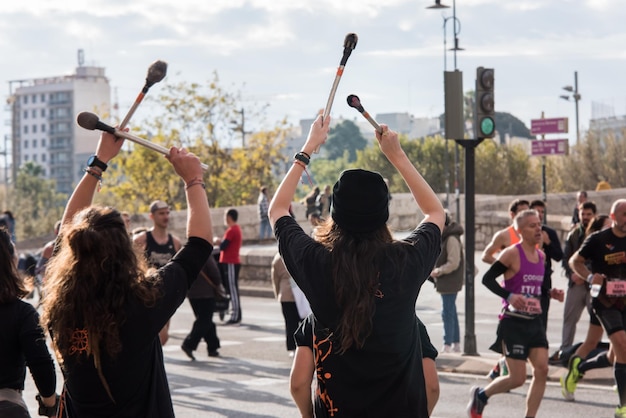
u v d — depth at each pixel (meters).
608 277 9.85
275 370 14.12
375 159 75.81
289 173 4.46
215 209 39.00
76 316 4.10
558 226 33.22
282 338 17.86
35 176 156.38
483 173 65.69
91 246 4.09
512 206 12.97
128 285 4.10
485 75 14.09
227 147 51.97
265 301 25.09
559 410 10.67
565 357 13.07
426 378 4.46
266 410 11.04
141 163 50.41
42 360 5.23
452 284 14.84
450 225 14.98
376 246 4.15
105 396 4.12
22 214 88.31
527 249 9.62
